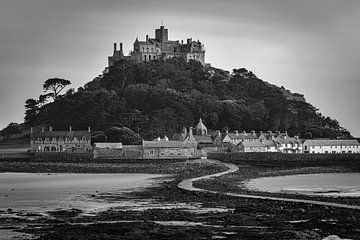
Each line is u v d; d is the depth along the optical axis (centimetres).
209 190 10462
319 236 6009
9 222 7069
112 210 8125
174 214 7556
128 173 17100
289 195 9419
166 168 17500
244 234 6122
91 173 17238
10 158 19838
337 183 13062
